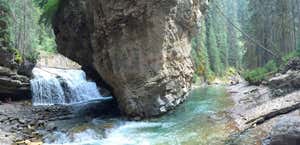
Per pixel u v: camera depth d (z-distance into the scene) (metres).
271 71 30.72
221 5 76.31
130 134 16.42
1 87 26.73
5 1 28.02
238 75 72.06
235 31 80.31
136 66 19.84
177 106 21.89
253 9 46.97
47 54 53.03
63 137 16.36
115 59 20.16
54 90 31.06
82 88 33.47
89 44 23.70
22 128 18.47
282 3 37.81
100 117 20.88
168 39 20.14
